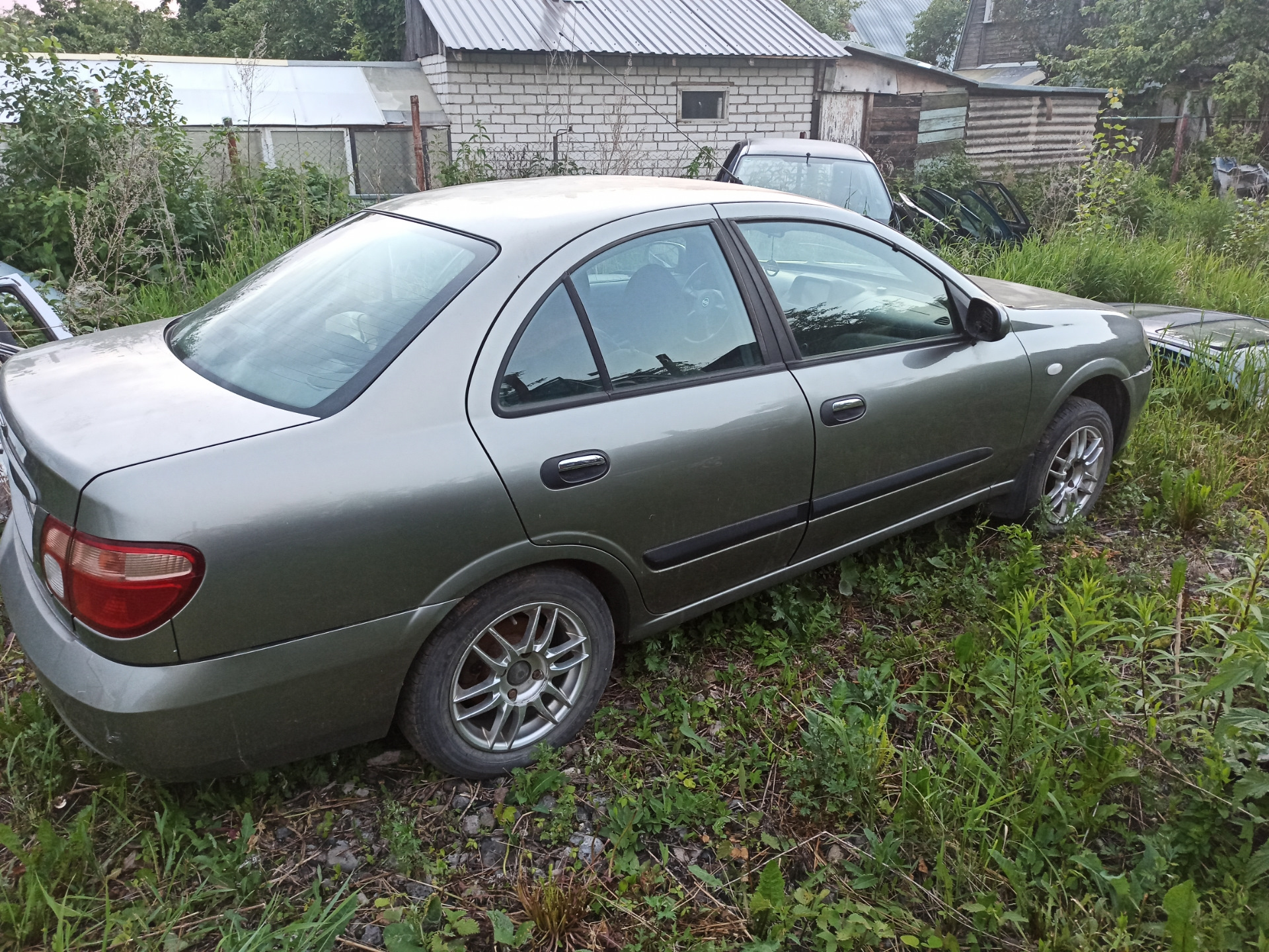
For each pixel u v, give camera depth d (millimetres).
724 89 15633
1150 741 2621
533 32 14250
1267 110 17297
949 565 3719
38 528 2141
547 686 2672
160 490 1978
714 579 2988
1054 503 4094
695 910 2258
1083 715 2764
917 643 3238
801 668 3141
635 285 2723
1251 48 17344
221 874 2215
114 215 6352
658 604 2869
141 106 7785
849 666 3225
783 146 8891
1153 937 2143
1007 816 2453
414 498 2221
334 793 2574
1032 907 2223
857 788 2541
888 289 3346
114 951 2057
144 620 1966
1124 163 11008
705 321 2852
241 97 13242
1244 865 2262
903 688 3084
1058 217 10641
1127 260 7859
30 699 2619
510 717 2656
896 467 3330
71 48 25766
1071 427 3957
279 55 23516
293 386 2346
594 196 2914
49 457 2096
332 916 2113
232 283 6145
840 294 3211
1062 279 7621
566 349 2541
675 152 15648
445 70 13992
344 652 2211
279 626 2105
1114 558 3939
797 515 3074
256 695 2113
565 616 2645
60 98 7164
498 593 2449
